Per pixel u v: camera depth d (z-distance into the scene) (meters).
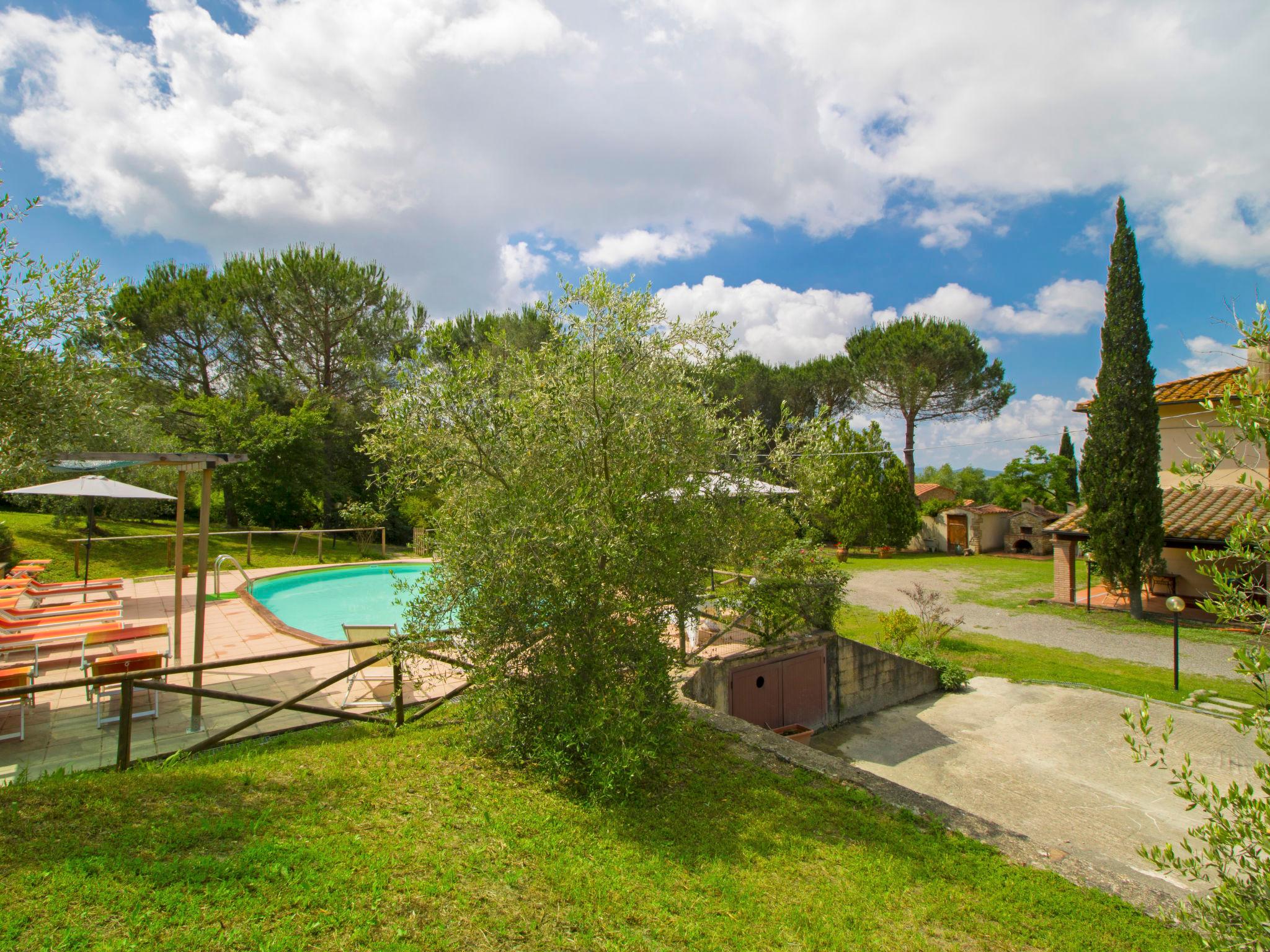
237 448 22.12
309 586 17.53
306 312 25.59
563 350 5.97
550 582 5.21
